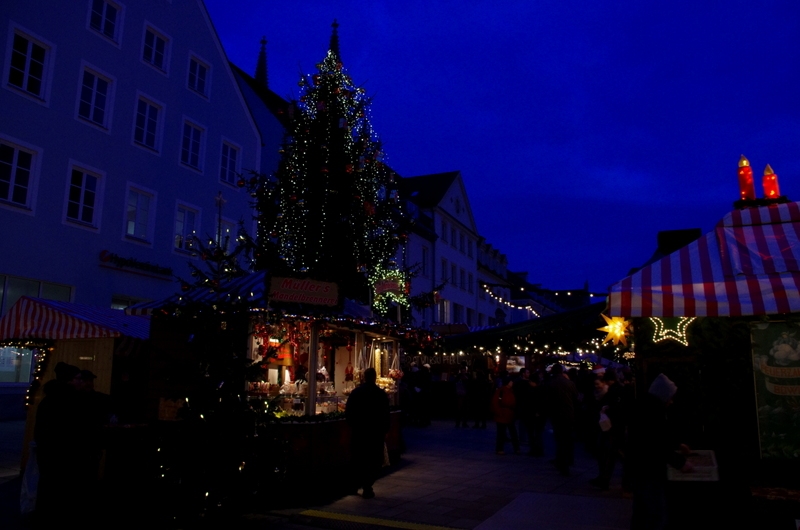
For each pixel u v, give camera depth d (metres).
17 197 17.36
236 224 25.12
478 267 47.69
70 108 18.81
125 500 7.94
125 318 11.18
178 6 23.27
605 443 9.32
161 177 21.86
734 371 6.24
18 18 17.48
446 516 7.50
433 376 25.78
